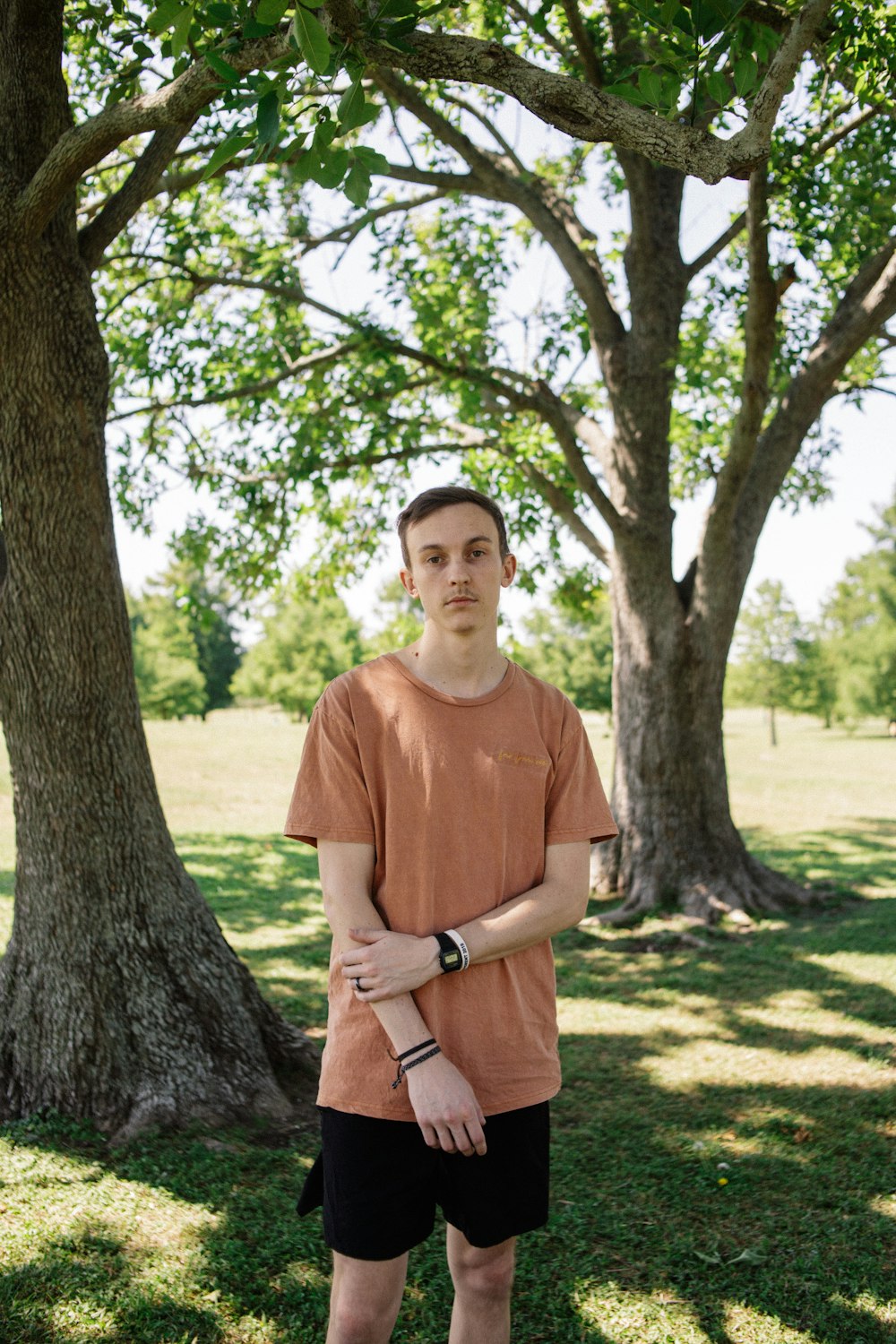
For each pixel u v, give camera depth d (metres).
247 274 9.66
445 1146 1.66
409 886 1.82
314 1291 2.72
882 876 10.49
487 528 1.91
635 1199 3.36
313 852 12.27
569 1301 2.72
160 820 4.37
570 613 12.95
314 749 1.88
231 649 59.59
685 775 9.00
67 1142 3.71
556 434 8.66
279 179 9.24
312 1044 4.54
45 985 4.02
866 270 8.55
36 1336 2.51
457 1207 1.80
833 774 22.80
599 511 8.83
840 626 43.53
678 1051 5.11
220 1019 4.20
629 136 2.41
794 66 2.24
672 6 2.87
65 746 4.09
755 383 7.46
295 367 9.48
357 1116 1.77
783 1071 4.77
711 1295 2.76
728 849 8.99
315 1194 1.92
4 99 3.85
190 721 44.28
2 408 3.99
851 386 9.34
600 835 1.96
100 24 4.35
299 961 6.99
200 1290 2.72
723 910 8.55
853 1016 5.71
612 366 9.14
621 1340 2.54
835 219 7.54
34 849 4.11
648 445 9.05
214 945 4.38
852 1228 3.14
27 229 3.75
